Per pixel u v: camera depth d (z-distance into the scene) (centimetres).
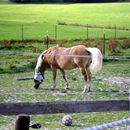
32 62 3556
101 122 1773
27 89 2562
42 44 4841
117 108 862
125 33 7000
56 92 2484
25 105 796
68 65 2517
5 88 2575
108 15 11206
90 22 9262
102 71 3325
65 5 14638
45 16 10762
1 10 12344
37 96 2325
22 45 4603
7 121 1758
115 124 688
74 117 1844
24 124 758
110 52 4238
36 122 1728
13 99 2214
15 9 12731
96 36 6375
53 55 2559
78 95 2383
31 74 3225
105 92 2481
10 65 3431
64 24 8662
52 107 812
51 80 2930
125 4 14450
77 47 2494
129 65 3656
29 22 8969
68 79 2967
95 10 12612
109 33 6912
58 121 1769
